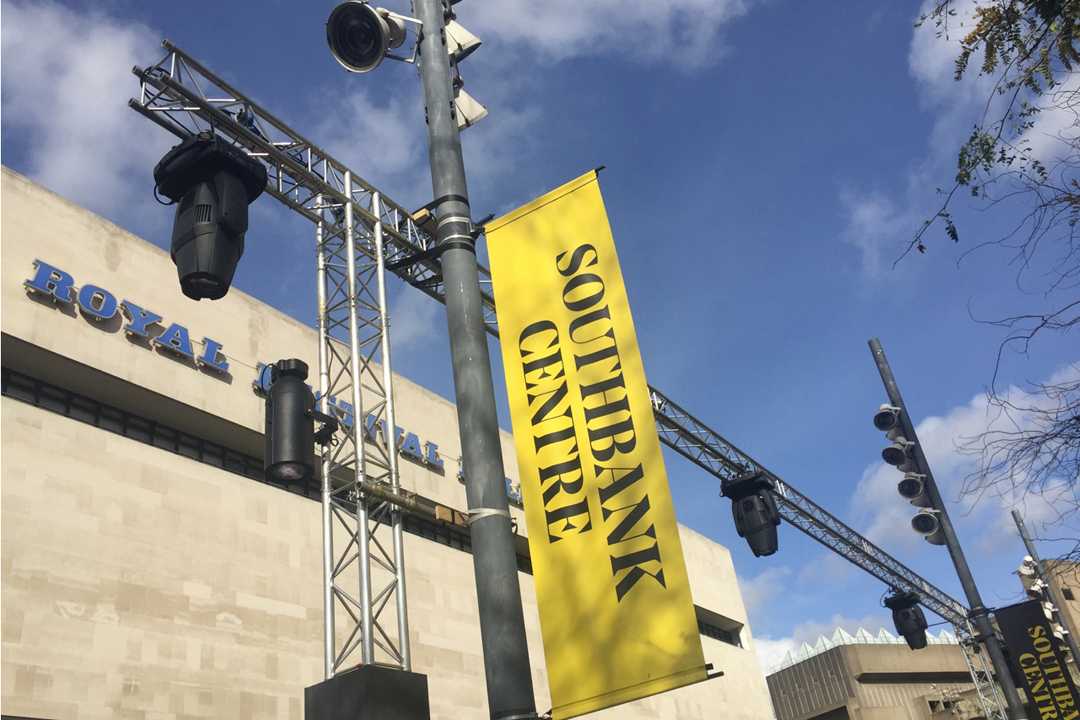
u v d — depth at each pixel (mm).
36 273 22234
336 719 7047
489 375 5492
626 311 6445
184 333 25266
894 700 80125
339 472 28469
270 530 25641
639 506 5969
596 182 6891
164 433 25031
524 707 4578
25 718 18453
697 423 24203
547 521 6176
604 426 6246
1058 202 5656
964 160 5734
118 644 20703
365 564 14594
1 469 20000
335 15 6887
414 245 18422
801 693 81750
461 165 6223
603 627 5770
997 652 15508
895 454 16297
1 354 21562
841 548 32531
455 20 7406
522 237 6953
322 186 17250
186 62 15133
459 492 33219
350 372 16797
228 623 23406
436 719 28266
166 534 22891
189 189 5762
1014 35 5668
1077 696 21438
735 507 13984
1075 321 5672
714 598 49438
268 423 8820
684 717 41969
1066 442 6105
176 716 21250
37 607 19484
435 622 29688
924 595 38344
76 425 21938
